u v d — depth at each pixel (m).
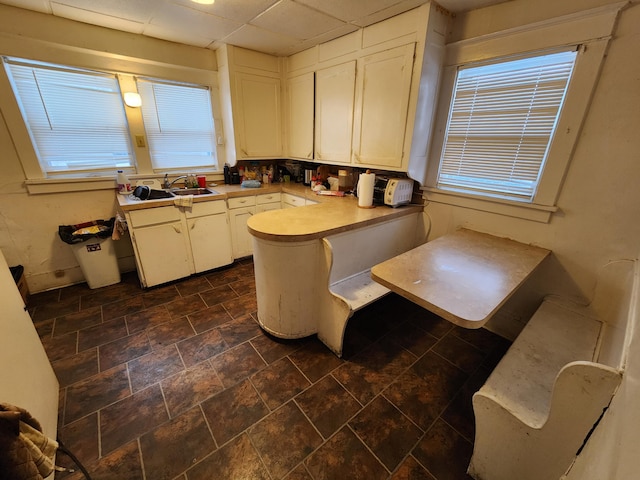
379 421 1.46
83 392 1.58
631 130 1.43
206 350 1.91
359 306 1.77
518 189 1.90
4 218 2.30
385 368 1.80
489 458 1.16
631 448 0.45
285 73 3.15
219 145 3.28
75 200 2.56
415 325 2.23
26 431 0.77
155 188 2.92
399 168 2.22
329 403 1.55
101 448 1.31
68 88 2.35
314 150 3.02
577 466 0.84
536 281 1.90
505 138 1.88
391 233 2.28
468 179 2.14
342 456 1.30
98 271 2.59
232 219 3.00
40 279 2.54
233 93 2.89
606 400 0.83
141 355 1.85
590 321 1.63
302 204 2.97
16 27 2.04
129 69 2.54
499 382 1.19
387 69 2.12
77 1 1.90
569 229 1.71
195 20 2.19
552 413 0.94
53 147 2.40
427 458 1.30
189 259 2.77
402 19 1.96
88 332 2.05
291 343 2.00
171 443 1.33
